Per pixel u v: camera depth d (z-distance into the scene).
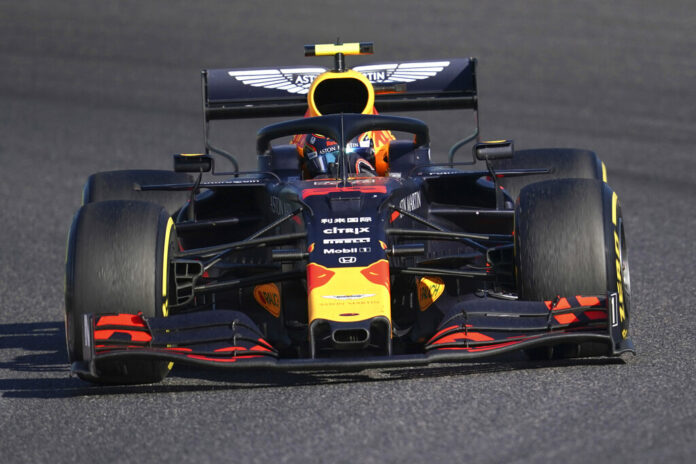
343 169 24.62
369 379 21.11
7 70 90.31
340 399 19.61
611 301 20.55
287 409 19.22
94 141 64.44
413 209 25.23
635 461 15.86
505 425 17.62
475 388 19.84
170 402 20.33
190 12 118.31
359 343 19.89
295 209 23.47
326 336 21.08
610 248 21.38
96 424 19.12
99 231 21.48
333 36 101.44
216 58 93.19
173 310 24.47
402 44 95.50
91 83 84.38
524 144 58.88
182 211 27.98
